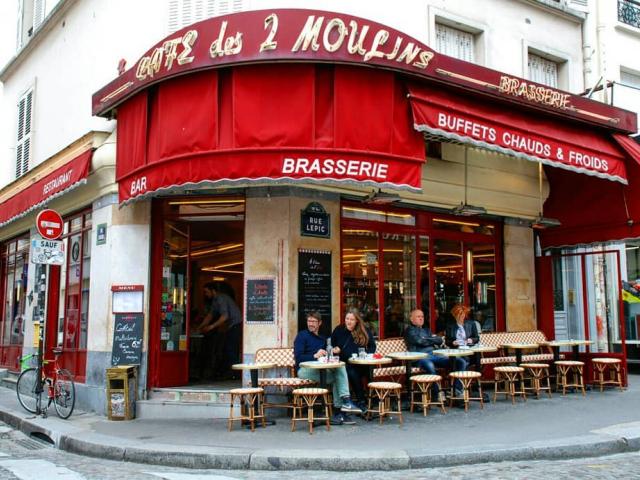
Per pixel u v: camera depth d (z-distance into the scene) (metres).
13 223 14.54
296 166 7.99
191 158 8.30
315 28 8.09
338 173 8.03
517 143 9.57
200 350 10.94
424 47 8.52
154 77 8.73
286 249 9.39
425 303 11.22
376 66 8.22
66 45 13.24
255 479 6.23
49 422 9.24
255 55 8.09
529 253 12.75
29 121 15.20
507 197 12.20
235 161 8.09
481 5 12.45
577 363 10.94
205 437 7.85
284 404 8.88
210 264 10.80
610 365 11.75
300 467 6.64
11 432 9.45
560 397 10.65
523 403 10.05
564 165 10.16
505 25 12.84
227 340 10.87
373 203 10.57
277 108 8.10
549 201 12.80
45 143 14.05
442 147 11.26
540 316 12.72
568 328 13.18
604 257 13.30
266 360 9.11
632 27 15.16
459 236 11.88
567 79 13.86
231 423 8.23
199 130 8.29
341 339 9.00
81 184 10.34
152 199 10.05
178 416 9.38
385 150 8.27
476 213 11.48
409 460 6.56
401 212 11.09
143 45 10.58
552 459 6.88
